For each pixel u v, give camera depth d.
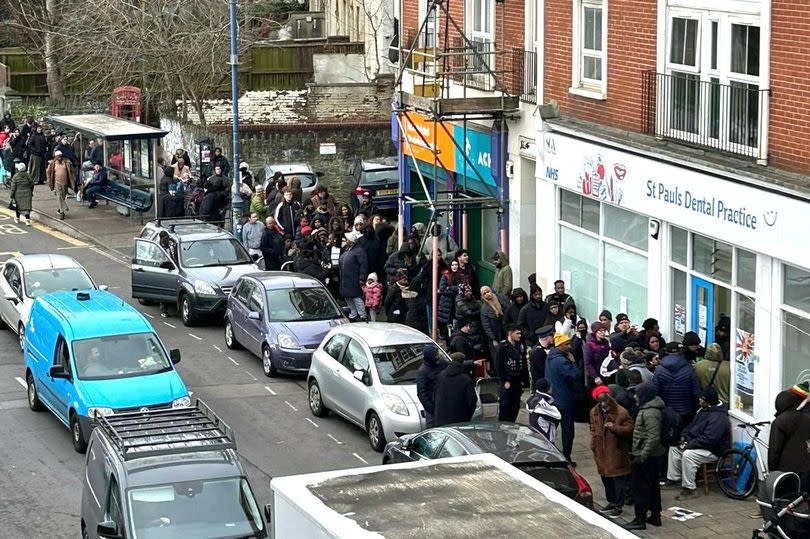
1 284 29.39
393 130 34.25
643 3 22.75
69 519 18.97
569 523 10.75
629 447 18.42
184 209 39.06
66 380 22.12
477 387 22.22
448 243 29.62
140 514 15.09
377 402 21.47
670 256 22.08
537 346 21.83
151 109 52.31
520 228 28.11
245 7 50.38
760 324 19.59
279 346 25.84
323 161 44.78
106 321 22.94
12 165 48.03
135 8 47.53
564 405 20.38
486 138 28.86
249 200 37.72
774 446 16.86
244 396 25.06
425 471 12.32
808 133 18.77
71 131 46.84
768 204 19.03
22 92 60.66
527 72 27.30
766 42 19.47
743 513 18.47
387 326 23.44
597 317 24.88
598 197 23.91
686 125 21.64
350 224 32.41
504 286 26.53
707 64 21.19
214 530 15.13
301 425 23.30
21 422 23.61
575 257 25.58
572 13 25.20
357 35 55.38
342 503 11.29
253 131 44.28
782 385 19.33
